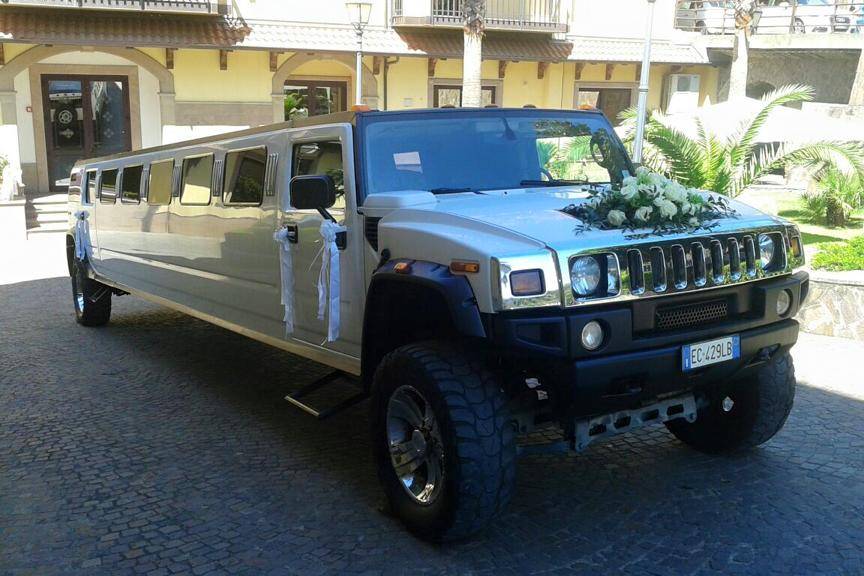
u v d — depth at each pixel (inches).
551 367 139.5
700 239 147.9
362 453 201.6
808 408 225.9
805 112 583.2
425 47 879.7
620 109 1053.8
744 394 180.4
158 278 285.7
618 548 148.6
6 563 148.6
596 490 174.1
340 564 145.4
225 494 177.5
